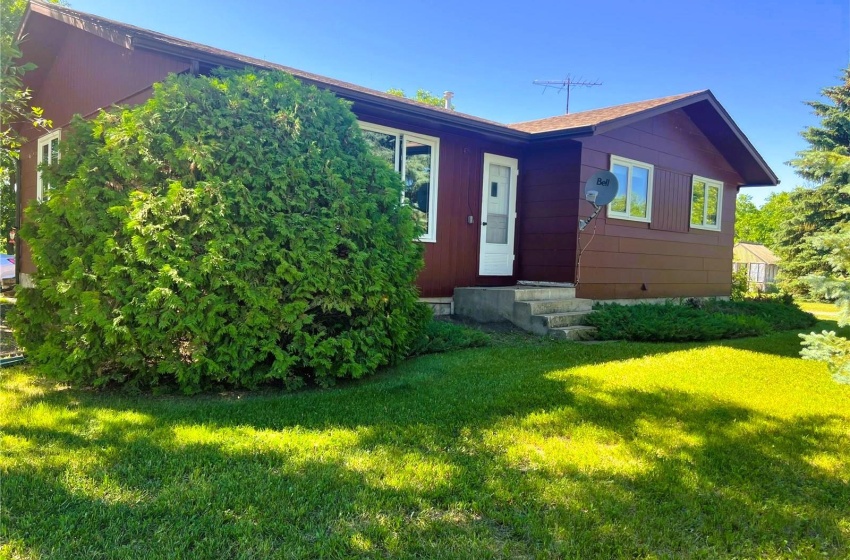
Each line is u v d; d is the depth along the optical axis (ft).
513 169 28.78
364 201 15.05
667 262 32.81
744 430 11.46
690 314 27.04
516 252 29.22
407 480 8.41
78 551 6.30
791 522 7.76
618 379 15.37
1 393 13.01
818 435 11.31
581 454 9.80
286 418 11.30
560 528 7.27
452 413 11.87
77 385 13.80
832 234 12.67
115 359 13.04
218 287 12.77
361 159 15.58
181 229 12.78
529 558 6.62
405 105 21.79
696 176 34.58
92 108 25.17
